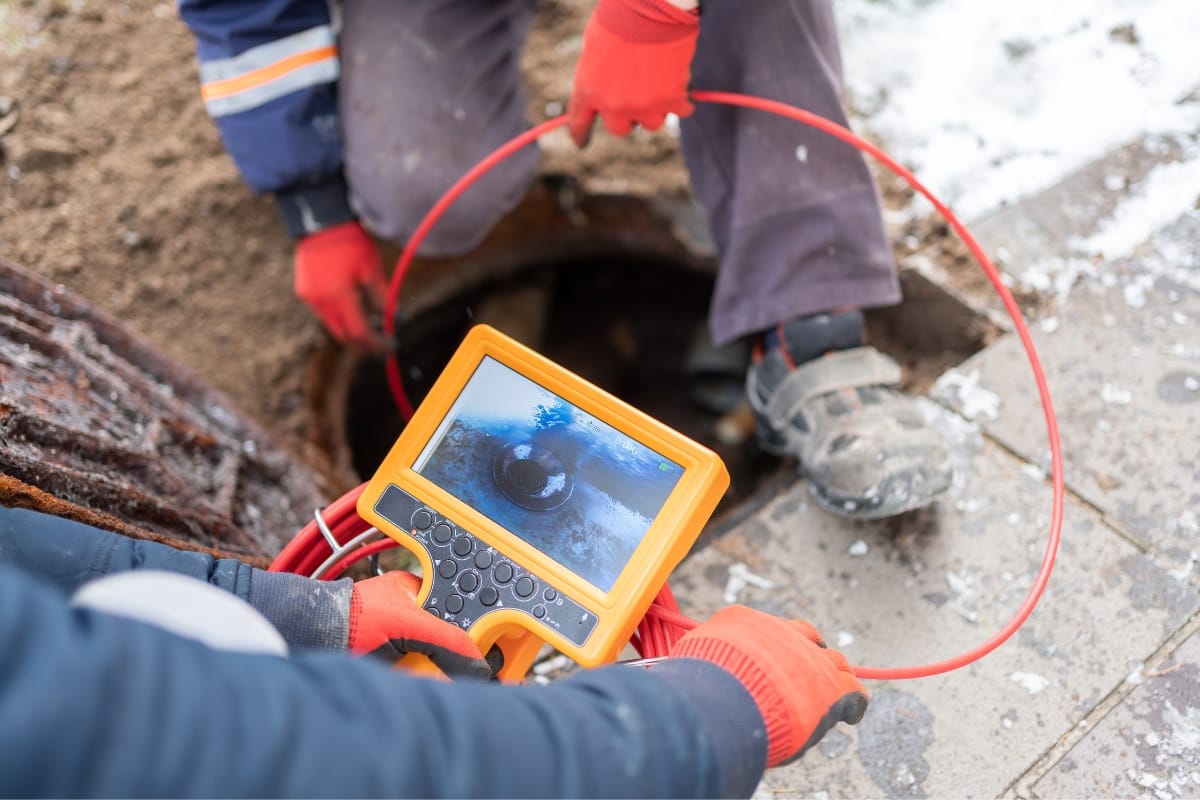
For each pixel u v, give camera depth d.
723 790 0.69
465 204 1.60
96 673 0.47
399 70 1.50
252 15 1.35
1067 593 1.32
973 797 1.18
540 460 1.02
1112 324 1.57
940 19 2.05
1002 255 1.71
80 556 0.83
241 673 0.52
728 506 2.19
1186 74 1.83
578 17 2.24
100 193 1.96
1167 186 1.71
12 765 0.45
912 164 1.87
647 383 2.50
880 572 1.39
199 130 2.04
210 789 0.48
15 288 1.49
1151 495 1.39
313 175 1.46
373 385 2.16
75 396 1.28
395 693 0.56
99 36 2.15
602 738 0.61
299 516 1.59
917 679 1.27
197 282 1.91
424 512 1.03
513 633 1.01
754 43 1.28
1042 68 1.93
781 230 1.37
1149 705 1.21
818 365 1.40
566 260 2.37
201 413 1.61
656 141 2.12
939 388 1.55
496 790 0.56
